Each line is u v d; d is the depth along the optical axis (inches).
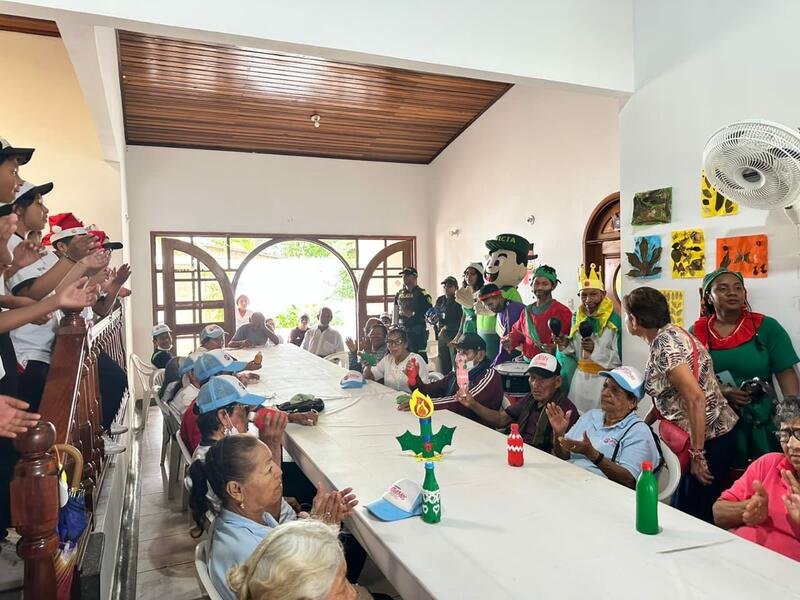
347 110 265.1
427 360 237.0
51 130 191.6
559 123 238.7
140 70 218.1
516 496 66.2
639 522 56.4
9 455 60.0
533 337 159.5
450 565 50.1
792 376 97.2
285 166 296.5
